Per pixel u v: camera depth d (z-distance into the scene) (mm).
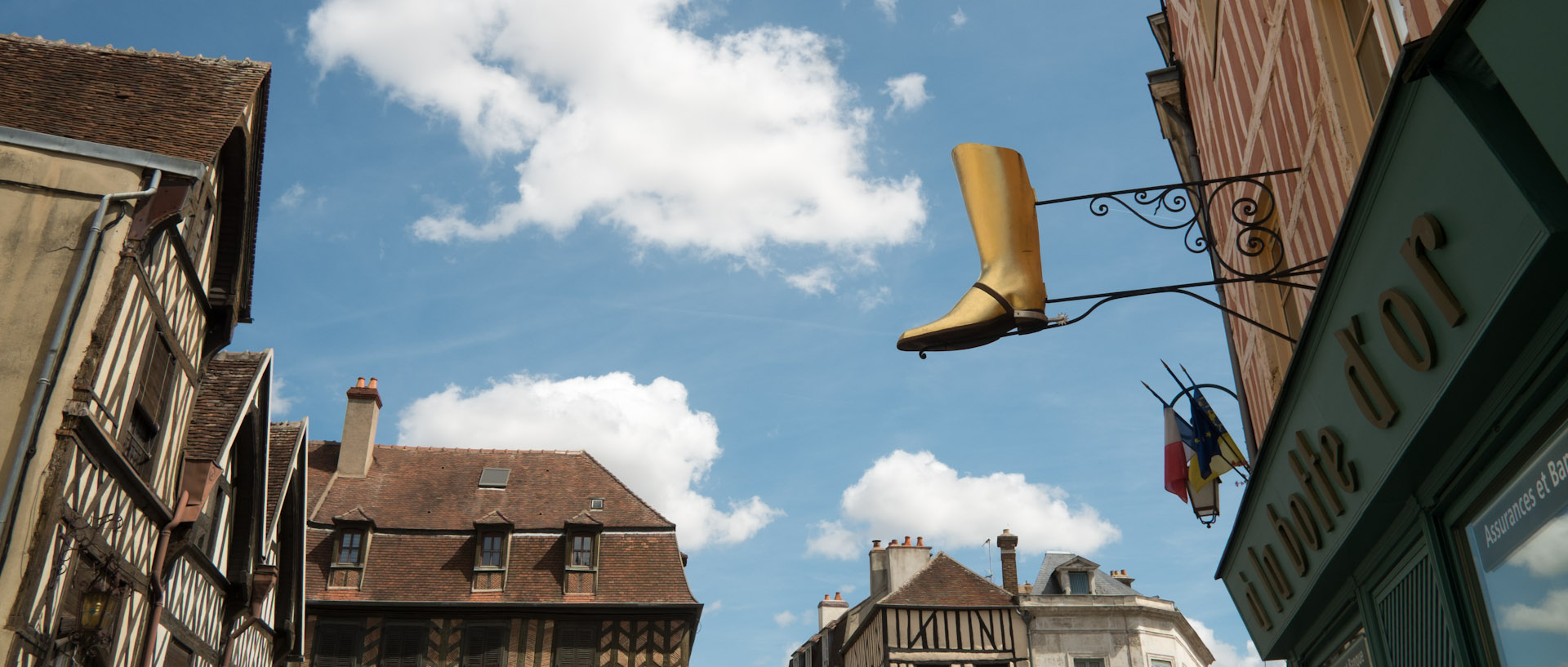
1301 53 5699
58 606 8445
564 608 22562
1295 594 6414
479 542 23625
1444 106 2979
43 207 8938
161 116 10383
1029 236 5699
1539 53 2543
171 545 10930
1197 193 9953
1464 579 4113
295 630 16312
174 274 10117
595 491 25609
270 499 15531
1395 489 4371
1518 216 2754
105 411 8797
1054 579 29656
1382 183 3496
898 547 30953
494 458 26672
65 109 9945
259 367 13406
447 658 22219
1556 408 3166
